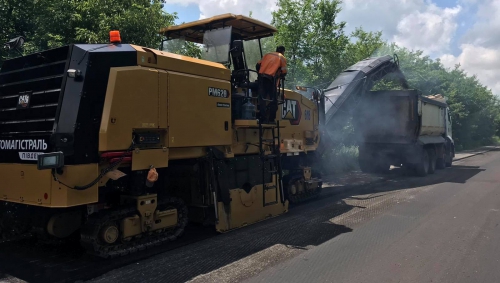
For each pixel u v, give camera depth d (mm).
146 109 5277
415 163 14125
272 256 5543
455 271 5027
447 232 6797
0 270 4984
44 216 5457
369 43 24000
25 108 5336
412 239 6383
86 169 4824
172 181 7051
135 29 10211
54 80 5121
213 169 6492
